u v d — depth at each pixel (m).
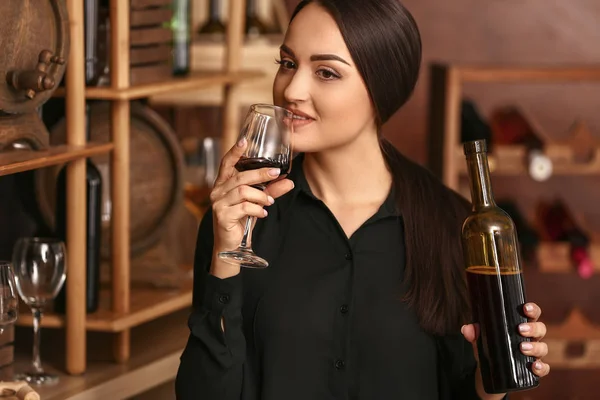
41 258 2.40
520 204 4.29
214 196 1.93
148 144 2.92
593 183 4.31
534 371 1.87
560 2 4.19
